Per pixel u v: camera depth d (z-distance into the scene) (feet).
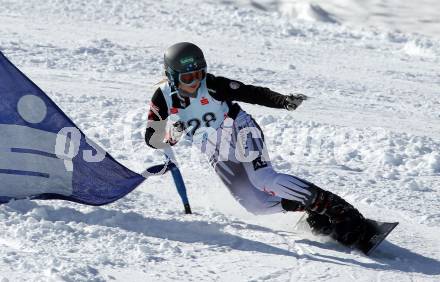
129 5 196.75
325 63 156.97
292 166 78.84
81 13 180.55
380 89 138.00
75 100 101.81
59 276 40.60
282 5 220.43
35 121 55.31
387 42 190.90
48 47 139.13
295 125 97.60
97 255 45.47
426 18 213.05
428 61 171.42
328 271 46.42
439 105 129.59
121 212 55.31
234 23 190.90
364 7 220.43
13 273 41.22
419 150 89.81
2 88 54.75
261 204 55.06
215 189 66.13
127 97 106.83
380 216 61.82
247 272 45.11
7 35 146.41
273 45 170.30
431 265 49.62
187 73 51.31
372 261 49.21
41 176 55.72
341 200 52.01
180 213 57.88
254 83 129.90
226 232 53.31
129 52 143.02
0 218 51.29
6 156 55.06
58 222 50.42
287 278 44.55
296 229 55.93
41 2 188.03
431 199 68.95
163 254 47.11
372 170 80.33
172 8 201.98
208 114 54.03
